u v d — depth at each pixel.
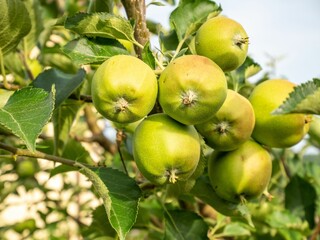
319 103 0.42
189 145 0.49
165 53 0.56
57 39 0.90
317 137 0.65
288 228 0.75
